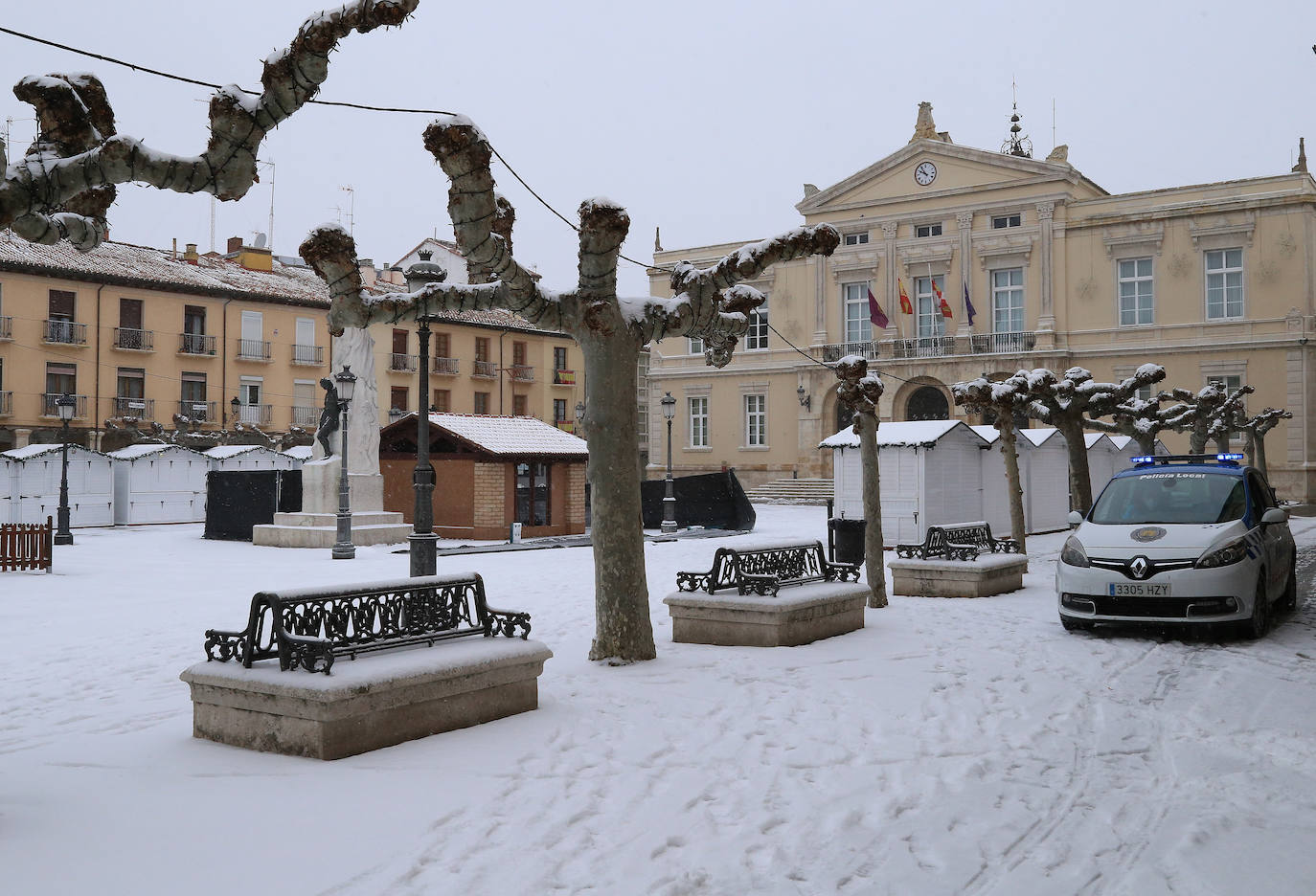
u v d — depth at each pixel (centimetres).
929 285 5238
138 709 743
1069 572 1044
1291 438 4391
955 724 676
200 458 3909
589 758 586
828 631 1020
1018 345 4941
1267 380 4438
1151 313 4706
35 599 1474
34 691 816
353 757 587
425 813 491
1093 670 860
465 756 588
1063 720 688
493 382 6388
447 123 733
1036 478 2775
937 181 5178
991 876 425
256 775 551
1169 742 636
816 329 5475
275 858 433
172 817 485
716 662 879
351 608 660
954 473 2327
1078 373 1947
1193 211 4569
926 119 5297
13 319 4606
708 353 1067
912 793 531
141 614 1309
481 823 477
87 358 4841
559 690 771
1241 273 4519
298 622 630
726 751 604
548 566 1962
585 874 419
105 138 591
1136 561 1009
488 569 1895
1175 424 2847
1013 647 966
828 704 729
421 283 1472
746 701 736
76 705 763
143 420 4988
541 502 3009
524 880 412
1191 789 543
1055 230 4881
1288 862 439
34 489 3472
